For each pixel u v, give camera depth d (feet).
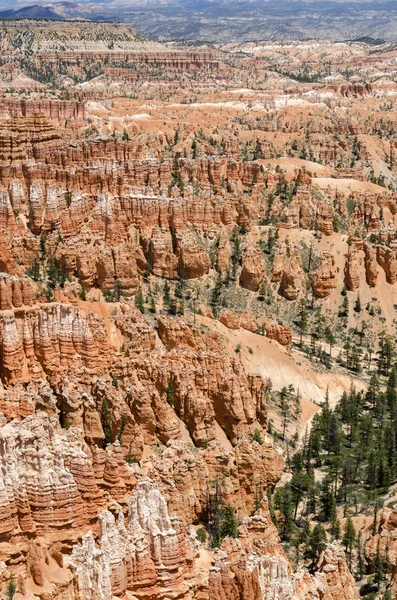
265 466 518.37
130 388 528.22
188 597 330.13
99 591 304.09
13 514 315.78
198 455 488.02
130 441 488.44
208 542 434.30
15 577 303.27
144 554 323.16
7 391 492.95
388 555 444.55
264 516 446.60
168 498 434.30
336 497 531.50
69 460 337.52
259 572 338.95
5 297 533.55
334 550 399.03
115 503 352.28
